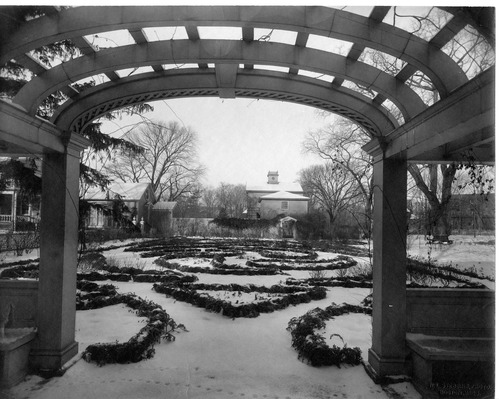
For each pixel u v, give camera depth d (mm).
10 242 14422
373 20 2846
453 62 2869
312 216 28703
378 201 4113
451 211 13250
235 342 5055
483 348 3721
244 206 38125
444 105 2811
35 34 2861
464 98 2594
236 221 29797
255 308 6617
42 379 3729
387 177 3990
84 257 10680
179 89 3906
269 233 29516
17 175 9375
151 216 30906
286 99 4156
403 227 3969
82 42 3193
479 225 12883
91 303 6801
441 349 3598
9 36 2871
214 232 29500
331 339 5133
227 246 19641
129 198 28703
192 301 7250
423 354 3488
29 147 3672
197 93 4078
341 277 9977
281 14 2807
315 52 3357
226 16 2730
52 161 3990
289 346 4949
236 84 3854
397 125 3906
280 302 7051
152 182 23391
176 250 17297
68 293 4074
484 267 10859
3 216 20375
